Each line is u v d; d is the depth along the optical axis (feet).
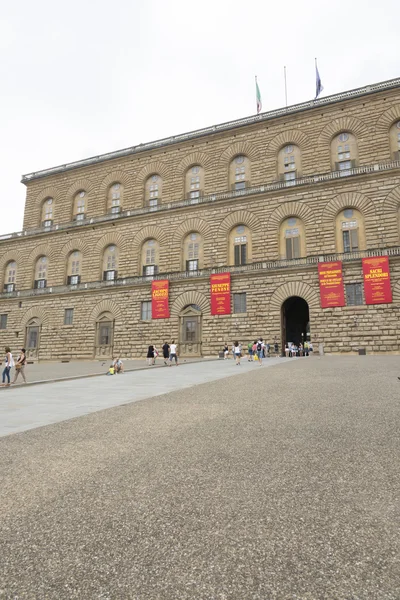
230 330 116.57
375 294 100.53
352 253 106.22
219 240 126.00
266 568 8.77
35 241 156.35
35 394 40.81
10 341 148.66
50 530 10.81
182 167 140.56
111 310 134.62
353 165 116.67
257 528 10.56
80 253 148.05
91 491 13.52
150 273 135.23
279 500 12.28
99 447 19.03
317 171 120.26
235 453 17.20
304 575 8.47
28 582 8.48
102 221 143.95
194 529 10.62
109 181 152.15
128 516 11.52
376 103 116.67
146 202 144.66
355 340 101.55
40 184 165.17
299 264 111.45
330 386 37.22
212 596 7.86
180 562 9.10
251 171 130.00
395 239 103.96
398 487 12.94
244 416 24.88
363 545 9.57
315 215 114.32
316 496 12.46
